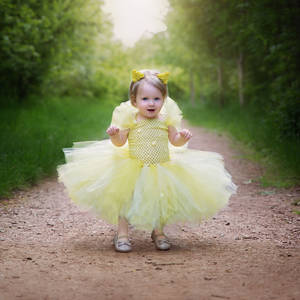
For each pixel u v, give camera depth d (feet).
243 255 11.43
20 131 30.55
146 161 12.18
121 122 12.33
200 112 80.28
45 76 54.19
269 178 23.04
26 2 46.73
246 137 38.88
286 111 32.19
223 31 55.31
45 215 15.81
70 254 11.48
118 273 9.98
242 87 62.08
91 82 82.02
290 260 10.95
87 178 12.22
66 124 40.04
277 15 36.42
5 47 44.88
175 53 95.66
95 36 63.26
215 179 12.34
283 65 38.86
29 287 9.07
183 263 10.75
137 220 11.32
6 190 18.54
